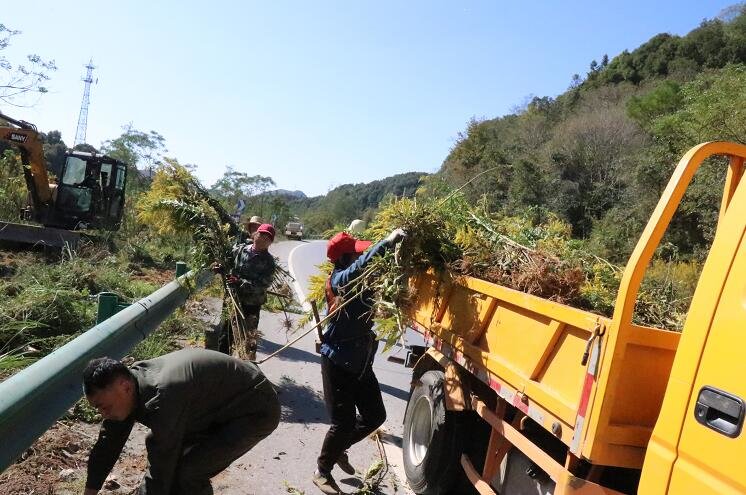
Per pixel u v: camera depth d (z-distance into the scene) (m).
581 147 34.41
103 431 3.15
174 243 17.16
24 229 14.49
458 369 4.69
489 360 4.01
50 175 20.28
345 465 5.10
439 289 5.07
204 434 3.58
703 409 2.40
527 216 6.07
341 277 4.93
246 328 6.93
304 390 7.35
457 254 4.84
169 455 3.13
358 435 5.02
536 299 3.57
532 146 40.19
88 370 2.89
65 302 6.96
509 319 3.94
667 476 2.51
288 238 49.00
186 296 8.17
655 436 2.61
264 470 5.04
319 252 30.25
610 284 4.38
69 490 4.02
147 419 3.06
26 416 3.62
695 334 2.54
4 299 7.07
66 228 17.25
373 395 5.02
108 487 4.20
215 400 3.46
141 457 4.85
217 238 7.38
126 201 20.59
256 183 51.44
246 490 4.63
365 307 4.89
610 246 22.80
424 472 4.83
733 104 16.89
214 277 9.18
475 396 4.43
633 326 2.77
